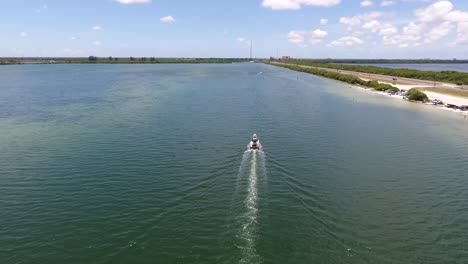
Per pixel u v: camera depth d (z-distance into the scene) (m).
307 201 33.84
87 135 55.91
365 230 29.12
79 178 38.94
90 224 29.77
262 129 60.84
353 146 51.88
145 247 26.70
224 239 27.55
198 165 42.84
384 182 38.91
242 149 49.09
